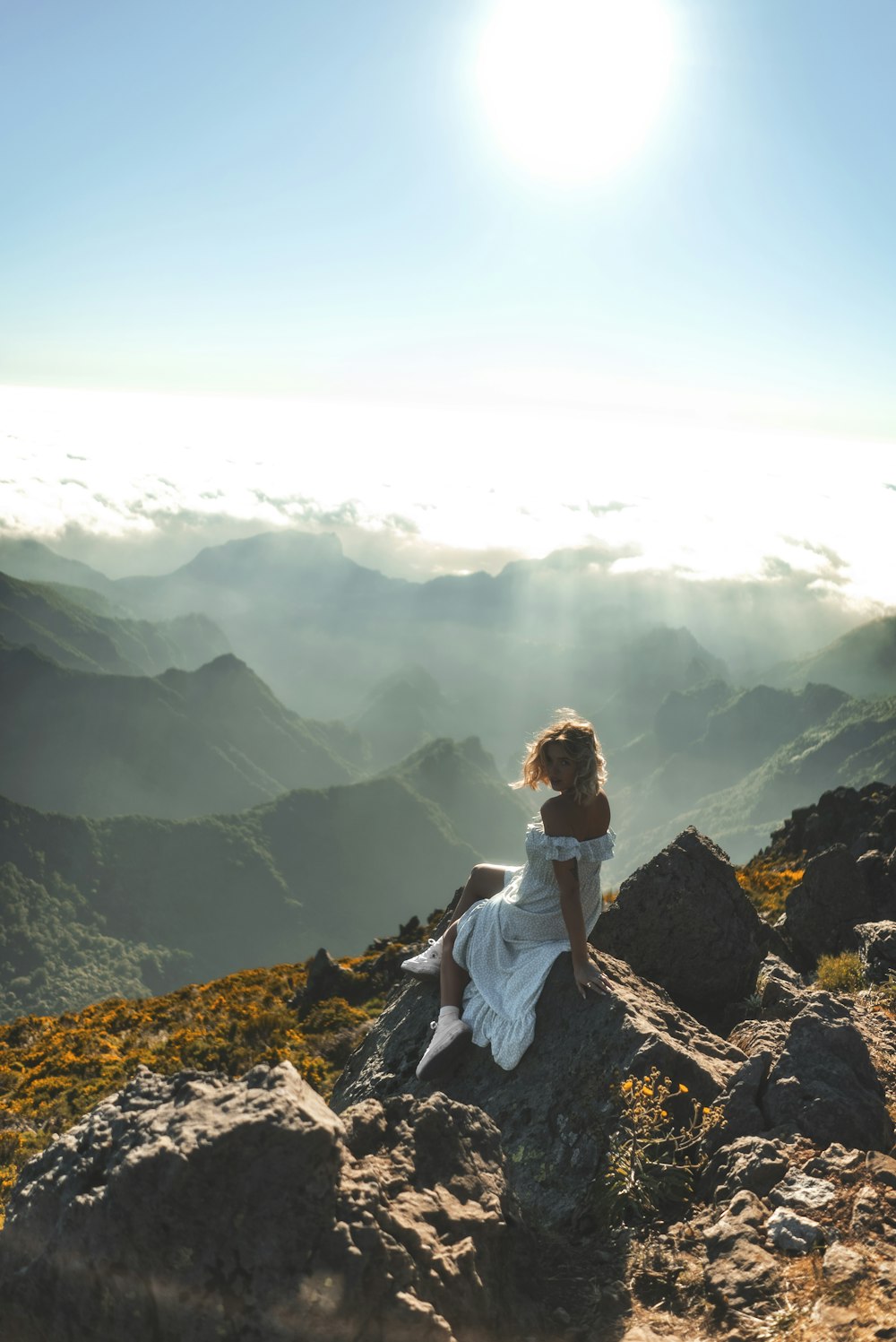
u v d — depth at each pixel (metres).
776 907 18.47
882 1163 4.58
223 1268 3.45
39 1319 3.57
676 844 8.95
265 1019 21.98
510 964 6.27
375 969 24.86
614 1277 4.42
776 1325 3.76
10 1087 20.75
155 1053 21.30
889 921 12.10
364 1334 3.41
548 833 5.95
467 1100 6.08
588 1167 5.27
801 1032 5.72
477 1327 3.74
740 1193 4.59
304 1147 3.57
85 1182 3.69
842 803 32.41
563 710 6.06
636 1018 5.78
